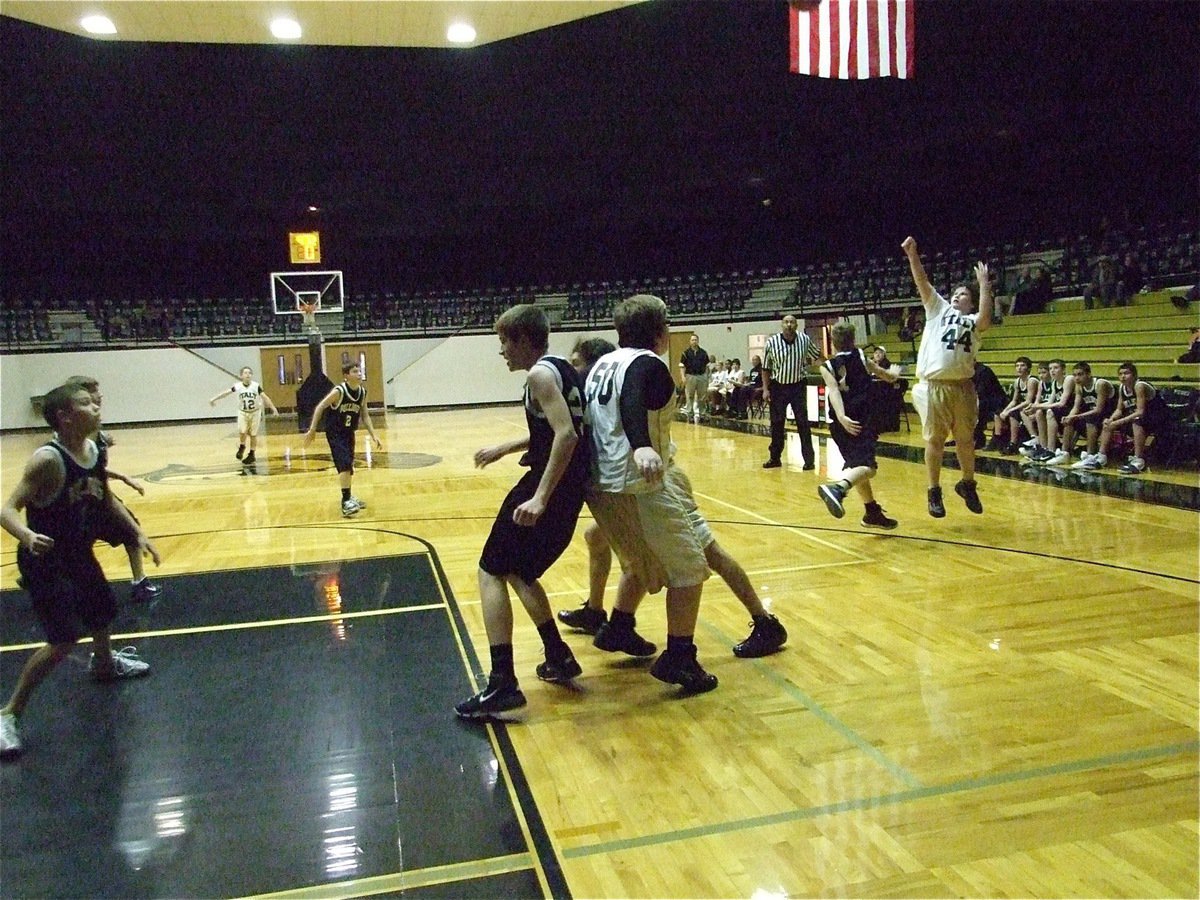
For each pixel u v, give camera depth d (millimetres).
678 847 2689
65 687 4230
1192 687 3783
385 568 6449
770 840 2711
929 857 2596
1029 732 3396
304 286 28344
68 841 2842
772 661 4270
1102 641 4379
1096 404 10180
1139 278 15945
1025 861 2564
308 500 9844
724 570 4285
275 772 3285
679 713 3695
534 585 4039
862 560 6168
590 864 2613
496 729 3605
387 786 3150
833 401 6977
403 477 11578
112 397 25703
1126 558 5938
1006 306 18438
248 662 4520
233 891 2545
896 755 3246
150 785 3211
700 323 25125
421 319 28719
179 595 5863
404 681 4195
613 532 3844
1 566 7062
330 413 8820
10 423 25078
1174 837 2666
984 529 7020
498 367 27766
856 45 7887
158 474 12680
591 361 4441
